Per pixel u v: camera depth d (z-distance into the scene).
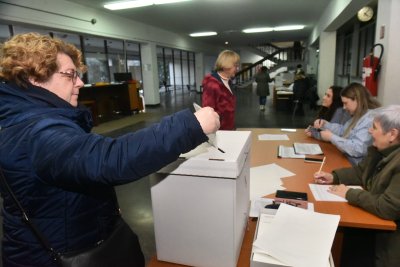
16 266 0.71
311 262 0.78
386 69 2.95
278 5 6.46
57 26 5.66
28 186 0.63
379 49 3.09
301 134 2.72
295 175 1.68
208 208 0.81
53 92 0.69
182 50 12.36
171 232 0.88
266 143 2.43
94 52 9.01
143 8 6.59
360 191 1.29
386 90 2.97
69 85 0.72
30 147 0.60
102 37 7.25
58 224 0.66
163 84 14.46
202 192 0.81
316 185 1.53
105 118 7.43
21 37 0.66
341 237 1.48
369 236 1.32
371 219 1.18
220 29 10.09
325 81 8.00
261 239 0.88
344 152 2.02
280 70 14.86
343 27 8.69
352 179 1.54
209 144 0.85
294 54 14.06
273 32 11.27
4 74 0.65
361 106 2.09
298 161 1.94
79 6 6.18
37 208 0.64
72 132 0.60
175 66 15.29
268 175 1.68
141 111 8.59
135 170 0.56
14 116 0.64
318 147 2.23
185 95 13.10
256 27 9.70
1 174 0.64
